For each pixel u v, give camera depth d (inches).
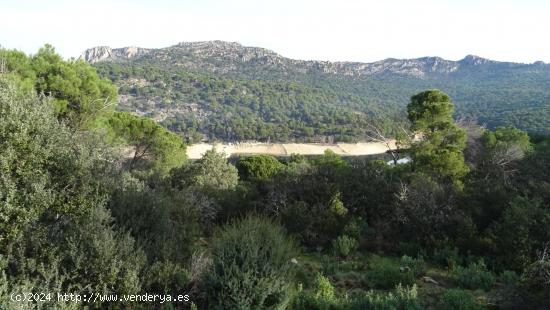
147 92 4813.0
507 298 236.7
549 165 593.0
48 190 195.8
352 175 524.1
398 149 984.9
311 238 421.4
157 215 261.1
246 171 1133.1
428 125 904.9
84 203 215.9
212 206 482.9
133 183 315.9
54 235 202.4
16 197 187.5
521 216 350.6
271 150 3157.0
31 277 184.9
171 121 3976.4
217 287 195.8
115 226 234.8
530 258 323.0
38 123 206.2
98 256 193.3
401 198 448.8
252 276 193.8
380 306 220.4
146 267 205.8
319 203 467.8
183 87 5413.4
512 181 545.0
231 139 3742.6
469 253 354.6
